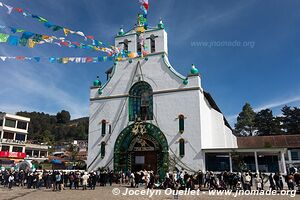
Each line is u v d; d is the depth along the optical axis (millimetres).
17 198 19609
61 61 19578
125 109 32281
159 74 31844
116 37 35531
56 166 45094
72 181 26672
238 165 26953
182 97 30156
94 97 34125
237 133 75938
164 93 31047
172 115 30062
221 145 33125
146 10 29719
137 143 31188
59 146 96375
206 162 29156
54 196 20391
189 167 28094
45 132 111688
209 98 33625
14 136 56031
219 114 34344
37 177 27484
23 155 54906
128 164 30719
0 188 27609
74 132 140750
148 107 31703
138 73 32844
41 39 16234
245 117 75562
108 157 31547
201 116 29641
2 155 50438
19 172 30875
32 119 135750
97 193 21859
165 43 33062
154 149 30281
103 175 27719
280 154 26688
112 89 33562
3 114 54500
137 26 34844
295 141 38188
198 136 28531
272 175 24578
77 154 66500
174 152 29031
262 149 26141
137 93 32562
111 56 23328
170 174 24906
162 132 29922
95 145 32500
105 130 32531
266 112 71938
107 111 33062
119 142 31406
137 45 34625
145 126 30719
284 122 68938
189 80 30312
